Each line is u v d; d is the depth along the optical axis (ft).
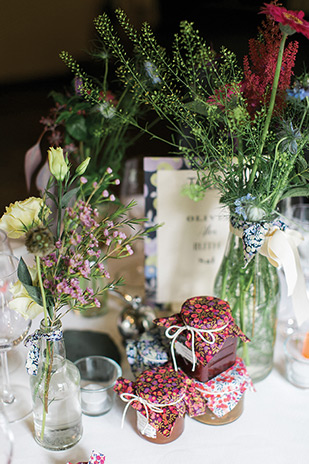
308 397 2.76
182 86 2.80
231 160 2.46
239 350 2.79
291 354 2.84
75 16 8.95
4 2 9.02
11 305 2.22
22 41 9.28
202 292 3.34
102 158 3.38
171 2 5.97
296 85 2.43
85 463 2.19
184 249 3.23
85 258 2.20
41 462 2.33
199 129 2.43
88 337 3.10
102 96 3.10
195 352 2.41
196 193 2.95
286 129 2.38
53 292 2.11
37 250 1.89
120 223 2.28
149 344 2.72
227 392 2.47
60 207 2.13
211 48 3.00
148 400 2.32
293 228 3.23
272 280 2.72
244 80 2.52
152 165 3.06
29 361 2.27
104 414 2.60
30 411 2.63
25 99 9.14
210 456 2.37
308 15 4.63
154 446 2.42
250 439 2.47
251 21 4.34
